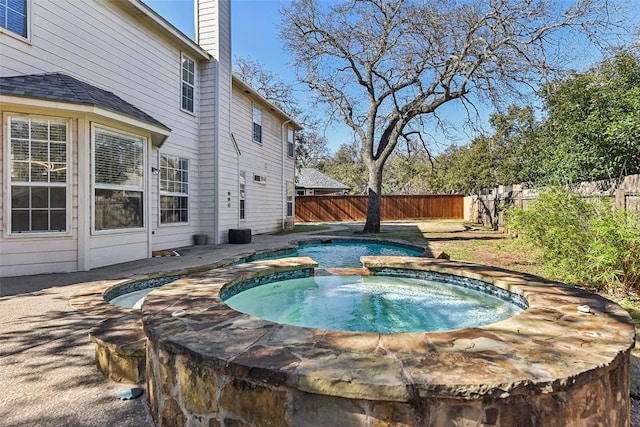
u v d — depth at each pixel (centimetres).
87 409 219
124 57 742
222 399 174
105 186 605
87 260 570
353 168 3962
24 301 406
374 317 421
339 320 416
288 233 1328
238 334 207
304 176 2855
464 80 1102
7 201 521
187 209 935
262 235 1244
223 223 1006
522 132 1802
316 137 2994
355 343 193
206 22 984
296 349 184
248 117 1262
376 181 1352
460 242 1002
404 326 393
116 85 723
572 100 952
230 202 1052
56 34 607
